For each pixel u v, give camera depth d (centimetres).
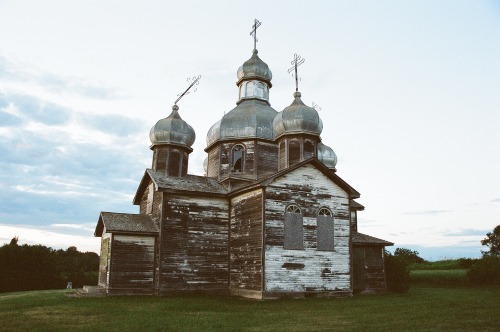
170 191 2750
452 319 1591
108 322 1555
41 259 4397
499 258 4062
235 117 3384
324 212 2739
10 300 2283
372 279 3027
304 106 3089
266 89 3781
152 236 2733
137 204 3466
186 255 2741
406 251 5197
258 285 2484
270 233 2531
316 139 3081
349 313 1817
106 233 2817
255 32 3956
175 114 3281
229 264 2839
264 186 2566
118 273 2595
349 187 2814
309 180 2728
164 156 3141
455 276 4138
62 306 2025
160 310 1891
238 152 3409
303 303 2233
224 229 2891
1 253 4278
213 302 2250
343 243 2750
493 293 2988
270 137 3316
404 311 1862
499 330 1341
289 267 2536
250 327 1459
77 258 7062
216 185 3098
